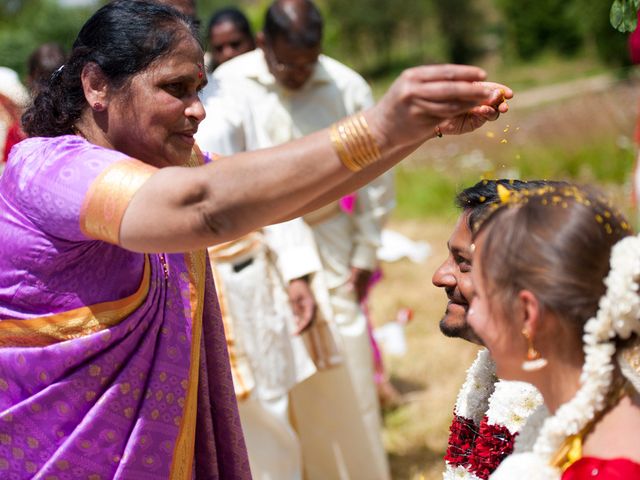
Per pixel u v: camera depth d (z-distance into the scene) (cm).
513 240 168
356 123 175
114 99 218
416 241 933
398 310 707
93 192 195
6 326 218
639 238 163
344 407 434
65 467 218
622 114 1202
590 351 163
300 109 438
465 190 219
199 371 247
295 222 401
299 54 420
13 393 220
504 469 172
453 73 167
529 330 168
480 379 231
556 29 2983
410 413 532
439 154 1227
